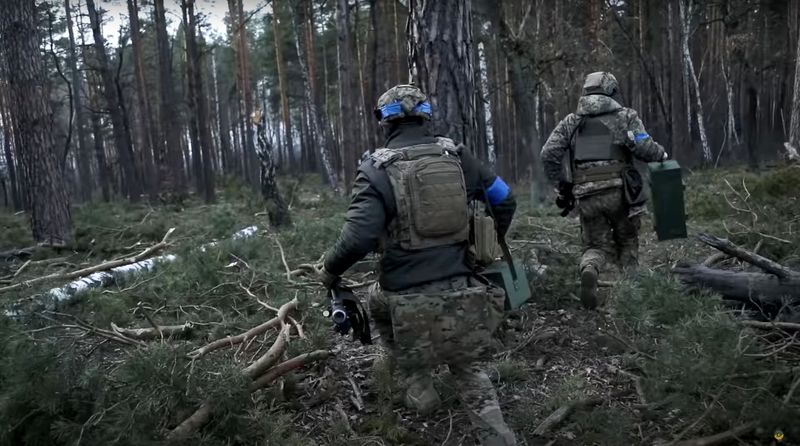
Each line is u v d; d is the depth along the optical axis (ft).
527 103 47.34
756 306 12.47
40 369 8.87
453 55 14.60
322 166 123.03
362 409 10.62
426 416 10.38
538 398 10.76
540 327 13.47
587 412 9.89
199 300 16.33
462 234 8.51
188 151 162.40
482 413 8.49
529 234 22.24
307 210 42.96
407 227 8.27
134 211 46.60
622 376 11.24
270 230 31.07
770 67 87.45
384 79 91.76
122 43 95.25
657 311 10.87
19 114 29.99
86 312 14.93
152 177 95.09
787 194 22.53
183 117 132.46
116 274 20.51
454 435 9.81
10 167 98.27
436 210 8.23
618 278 13.75
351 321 9.24
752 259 12.41
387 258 8.48
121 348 13.39
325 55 120.88
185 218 39.83
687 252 18.03
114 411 8.66
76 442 8.24
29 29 30.19
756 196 22.70
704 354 8.69
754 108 77.66
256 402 10.15
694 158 85.76
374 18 74.49
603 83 14.79
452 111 14.62
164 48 81.05
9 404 8.75
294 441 9.25
